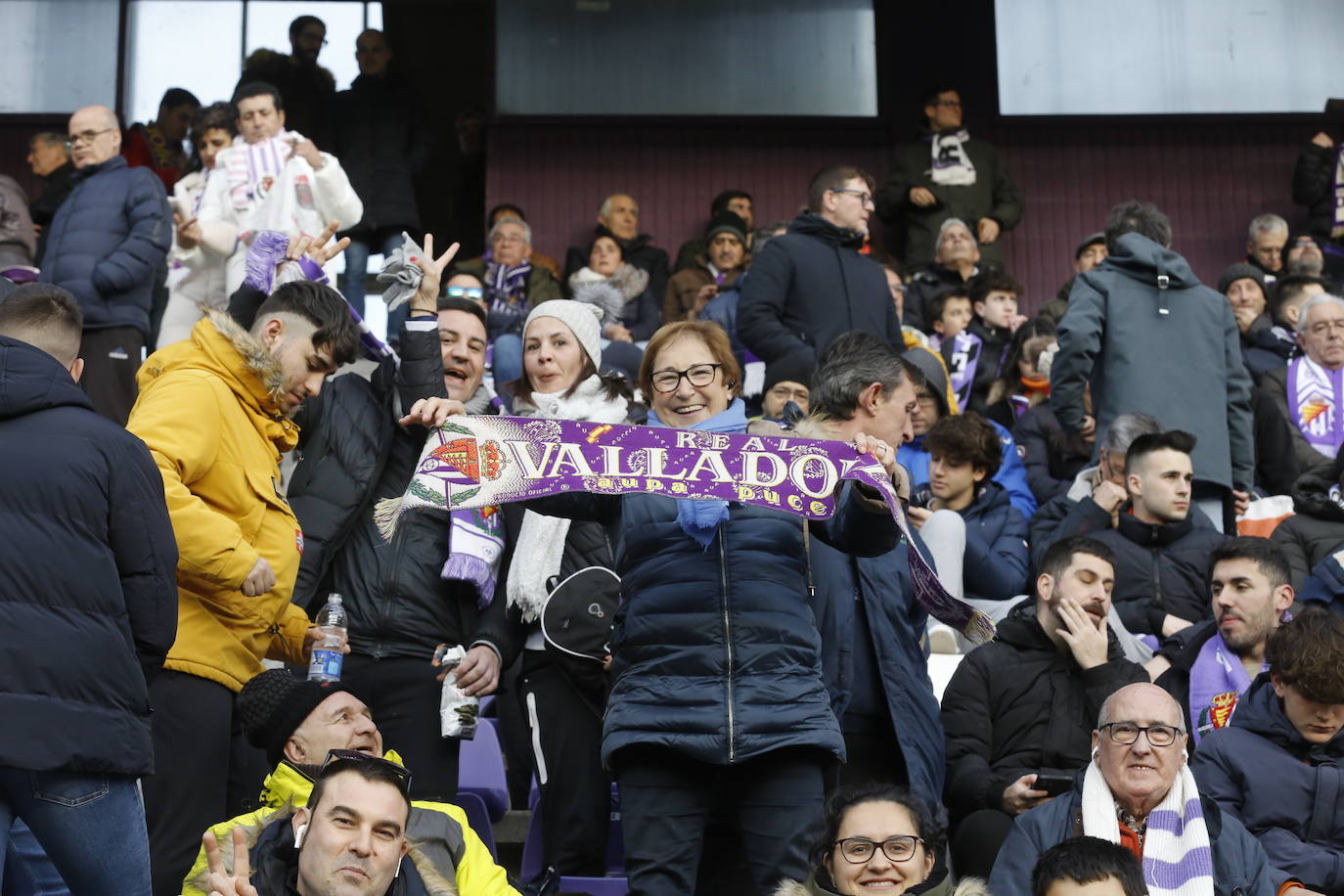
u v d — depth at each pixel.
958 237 25.36
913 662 11.13
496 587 11.34
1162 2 30.02
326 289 10.66
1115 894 8.67
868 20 29.94
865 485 9.13
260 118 18.98
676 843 9.16
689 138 29.73
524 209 29.48
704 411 9.82
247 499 10.18
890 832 9.19
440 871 9.32
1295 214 29.72
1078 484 16.33
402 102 27.23
